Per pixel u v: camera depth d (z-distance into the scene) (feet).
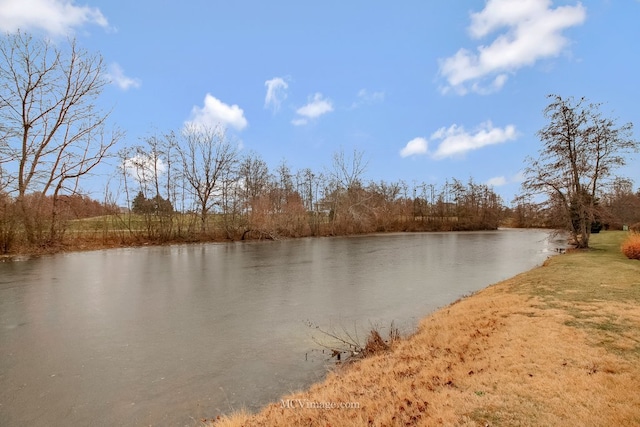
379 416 12.87
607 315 22.63
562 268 43.80
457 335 22.22
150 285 46.19
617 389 13.07
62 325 29.01
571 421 11.15
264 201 127.95
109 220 102.83
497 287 37.65
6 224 74.23
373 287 45.39
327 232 155.43
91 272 55.88
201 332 27.50
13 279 49.24
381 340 23.25
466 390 14.10
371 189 187.01
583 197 69.21
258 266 64.34
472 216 210.79
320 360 21.99
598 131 65.62
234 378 19.48
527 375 14.83
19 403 16.69
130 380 19.19
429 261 71.87
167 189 109.60
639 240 52.29
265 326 29.09
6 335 26.48
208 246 102.58
